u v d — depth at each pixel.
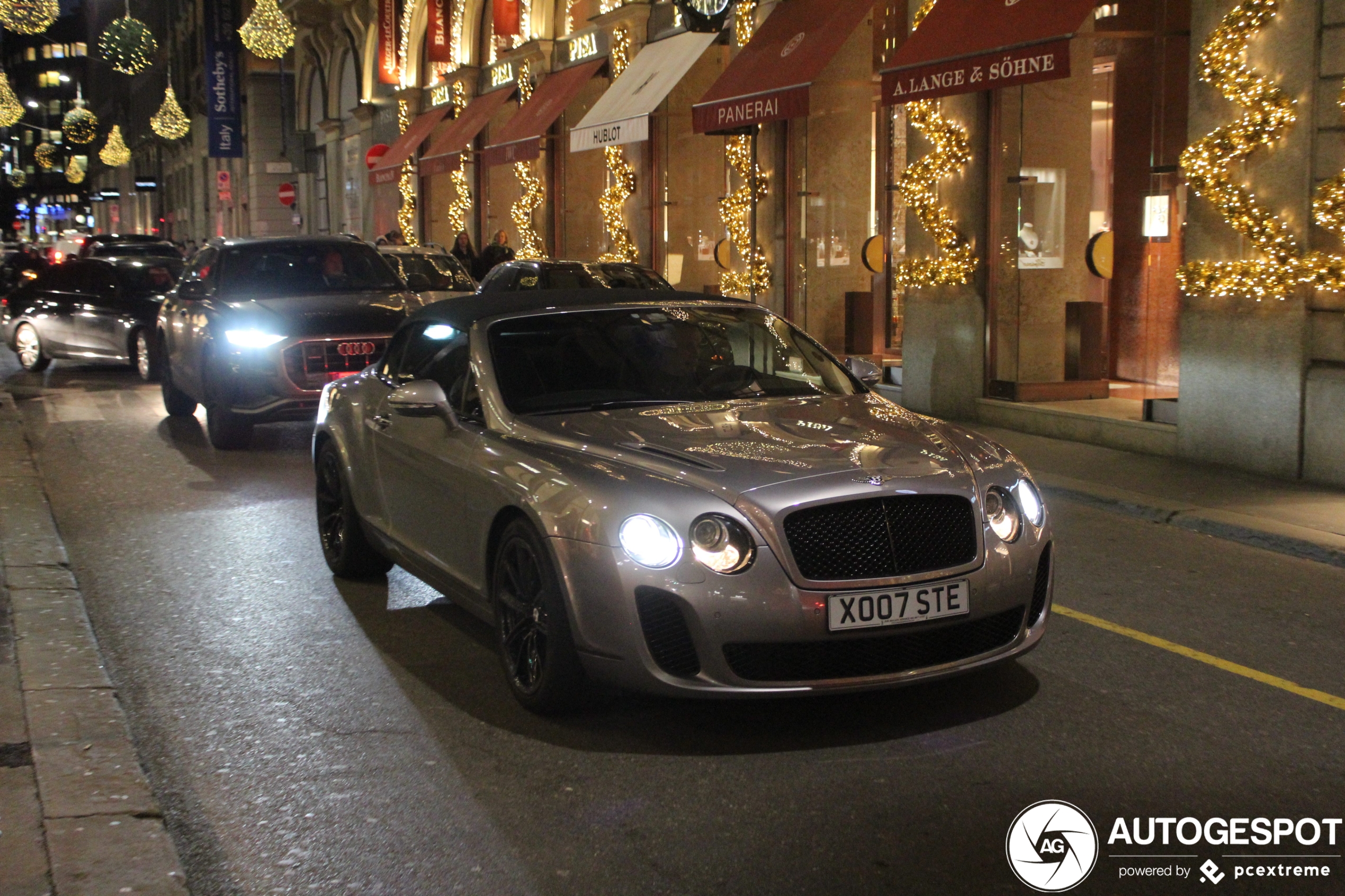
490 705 5.11
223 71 47.66
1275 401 9.91
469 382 5.86
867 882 3.61
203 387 12.13
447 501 5.61
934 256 13.68
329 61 39.44
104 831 3.85
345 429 6.91
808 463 4.71
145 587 7.04
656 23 21.05
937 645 4.66
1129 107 11.91
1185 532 8.39
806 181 16.53
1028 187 12.77
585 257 24.31
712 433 5.08
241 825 4.05
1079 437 11.90
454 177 29.22
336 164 39.38
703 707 5.01
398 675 5.50
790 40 15.72
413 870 3.73
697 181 19.64
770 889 3.58
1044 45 10.95
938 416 13.77
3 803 4.04
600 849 3.84
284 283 12.67
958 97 13.30
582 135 20.33
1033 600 4.92
